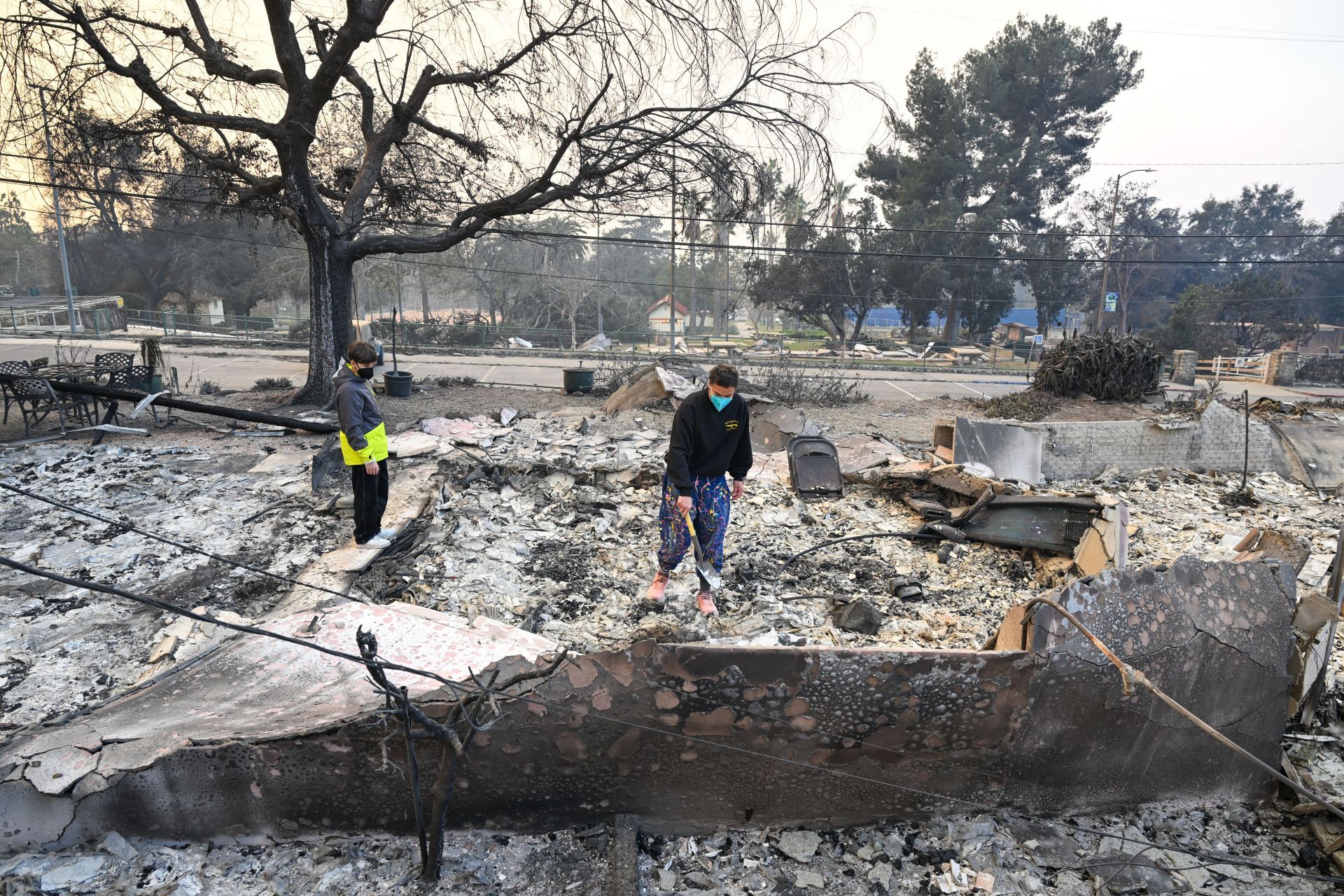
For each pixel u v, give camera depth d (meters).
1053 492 6.96
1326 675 3.94
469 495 7.43
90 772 2.88
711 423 4.68
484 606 5.00
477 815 3.02
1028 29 44.66
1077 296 51.81
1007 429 9.38
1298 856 3.07
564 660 2.79
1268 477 9.68
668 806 3.07
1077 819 3.26
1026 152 44.88
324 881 2.83
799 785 3.05
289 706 3.42
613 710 2.82
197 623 4.49
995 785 3.16
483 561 5.80
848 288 44.81
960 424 9.29
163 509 7.13
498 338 43.59
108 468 8.67
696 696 2.80
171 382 16.38
